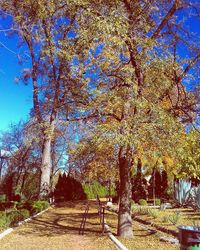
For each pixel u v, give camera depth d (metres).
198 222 15.37
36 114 22.19
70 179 42.59
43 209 24.77
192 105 12.95
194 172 19.78
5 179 39.66
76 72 11.78
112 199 35.97
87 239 12.47
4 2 20.69
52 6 12.06
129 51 11.32
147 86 10.95
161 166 23.44
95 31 10.15
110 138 9.66
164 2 12.63
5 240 11.88
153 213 18.44
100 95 10.79
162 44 11.49
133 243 11.39
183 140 11.33
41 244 11.41
